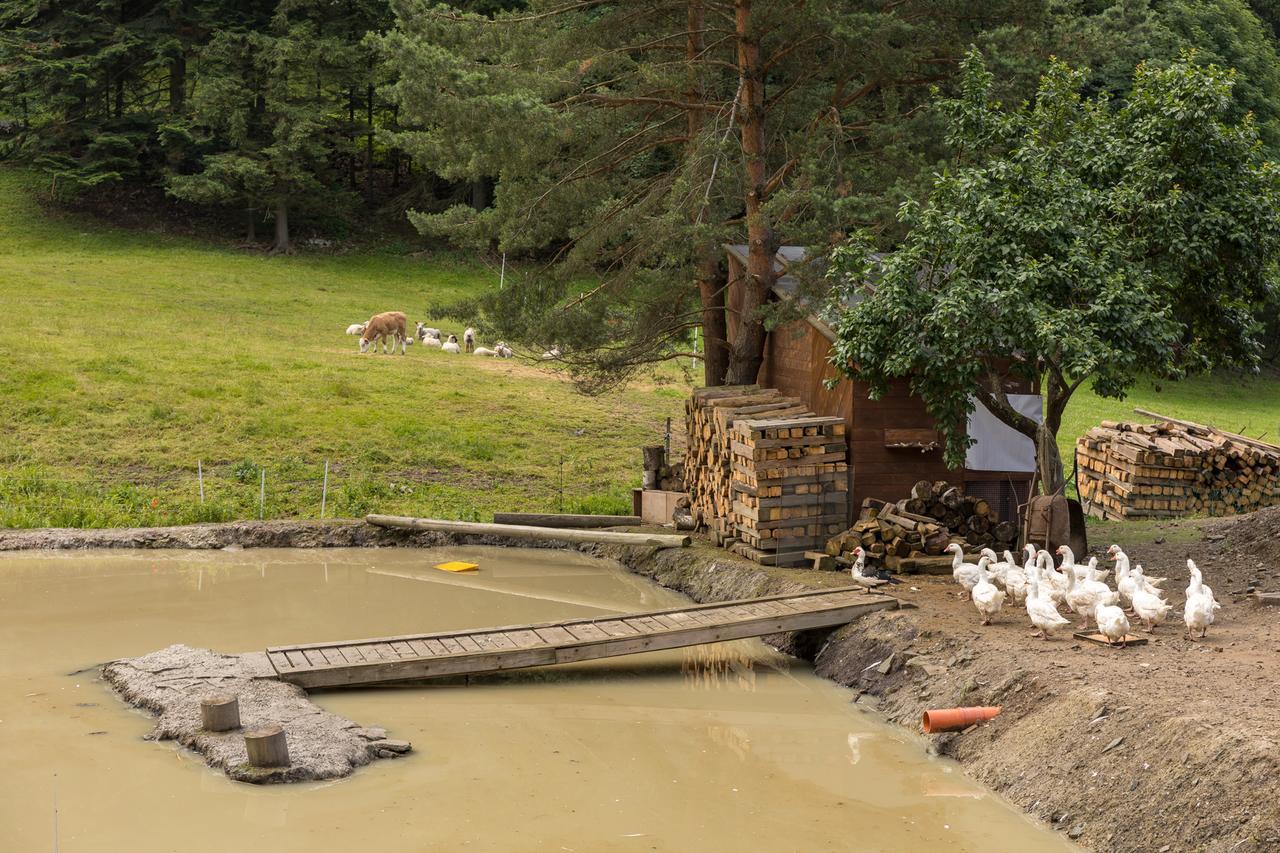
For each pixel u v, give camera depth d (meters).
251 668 12.79
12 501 22.89
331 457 26.52
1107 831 8.71
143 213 56.19
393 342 37.94
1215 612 13.58
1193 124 15.83
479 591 18.41
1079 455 25.02
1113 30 22.88
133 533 21.28
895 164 20.89
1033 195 15.57
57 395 28.20
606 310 23.02
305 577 19.22
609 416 31.84
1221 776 8.24
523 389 33.53
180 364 31.84
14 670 13.42
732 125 21.45
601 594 18.27
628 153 23.77
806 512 17.55
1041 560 13.64
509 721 12.07
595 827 9.26
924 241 15.88
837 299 17.00
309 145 52.94
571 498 25.02
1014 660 11.55
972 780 10.33
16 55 53.44
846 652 13.88
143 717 11.73
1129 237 16.33
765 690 13.30
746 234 24.69
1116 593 12.59
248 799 9.69
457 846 8.86
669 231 20.16
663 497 21.89
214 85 51.56
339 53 52.97
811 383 20.09
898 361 15.35
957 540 16.67
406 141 22.41
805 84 23.69
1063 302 15.38
